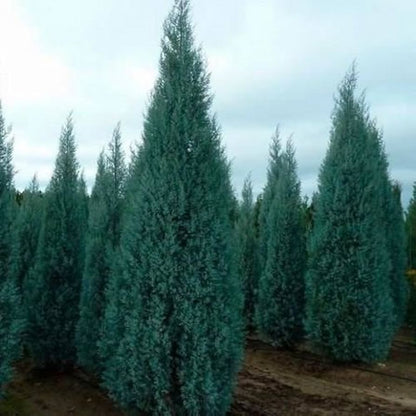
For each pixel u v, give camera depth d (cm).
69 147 947
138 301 595
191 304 583
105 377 654
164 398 579
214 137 651
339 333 1000
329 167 1056
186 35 664
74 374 865
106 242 810
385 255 1038
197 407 573
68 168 934
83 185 1053
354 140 1041
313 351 1080
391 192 1373
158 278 591
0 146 637
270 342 1198
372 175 1030
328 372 974
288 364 1050
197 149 623
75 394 760
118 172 856
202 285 592
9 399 749
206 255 595
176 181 609
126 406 611
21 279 1002
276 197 1232
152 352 579
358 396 800
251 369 986
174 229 598
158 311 583
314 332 1034
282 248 1193
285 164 1241
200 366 577
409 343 1413
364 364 1006
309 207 1644
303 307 1173
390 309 1037
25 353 978
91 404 714
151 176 623
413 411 722
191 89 645
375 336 988
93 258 808
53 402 737
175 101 641
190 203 608
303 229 1215
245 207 1602
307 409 722
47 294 872
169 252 591
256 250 1416
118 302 629
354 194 1016
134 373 586
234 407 709
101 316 779
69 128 1026
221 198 637
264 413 694
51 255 881
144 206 616
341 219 1016
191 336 579
